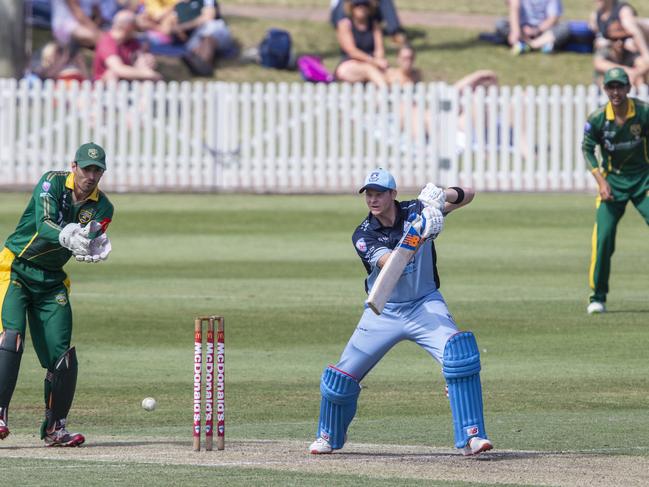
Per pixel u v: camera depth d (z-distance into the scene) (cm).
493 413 3338
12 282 2956
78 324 4700
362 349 2791
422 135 9162
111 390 3681
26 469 2636
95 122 9081
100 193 2983
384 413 3372
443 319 2750
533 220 7662
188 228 7369
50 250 2939
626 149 4747
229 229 7338
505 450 2853
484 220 7644
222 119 9106
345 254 6506
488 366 3988
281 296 5303
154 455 2798
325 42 12244
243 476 2556
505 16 13338
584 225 7500
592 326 4653
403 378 3875
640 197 4806
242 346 4322
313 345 4338
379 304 2664
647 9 12975
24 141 9081
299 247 6738
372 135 9138
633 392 3609
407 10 13350
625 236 7062
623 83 4681
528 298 5250
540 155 9100
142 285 5594
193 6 11512
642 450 2844
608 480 2508
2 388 2906
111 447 2917
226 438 3041
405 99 9162
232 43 11681
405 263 2688
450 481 2506
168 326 4672
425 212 2702
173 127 9075
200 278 5775
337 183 9131
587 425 3162
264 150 9288
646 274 5912
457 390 2719
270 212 7956
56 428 2939
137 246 6769
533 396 3556
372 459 2742
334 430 2811
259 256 6444
